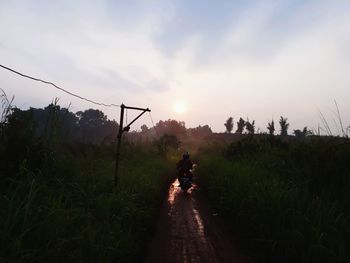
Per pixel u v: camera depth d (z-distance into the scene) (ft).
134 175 40.55
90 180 29.37
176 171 78.84
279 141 53.11
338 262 17.10
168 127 298.56
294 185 27.22
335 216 21.22
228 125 266.57
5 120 25.55
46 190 20.76
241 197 31.35
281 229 22.39
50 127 27.48
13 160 23.65
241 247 24.63
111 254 18.84
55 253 15.23
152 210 34.35
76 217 19.22
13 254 13.55
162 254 23.07
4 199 17.29
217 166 54.34
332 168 26.55
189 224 31.19
